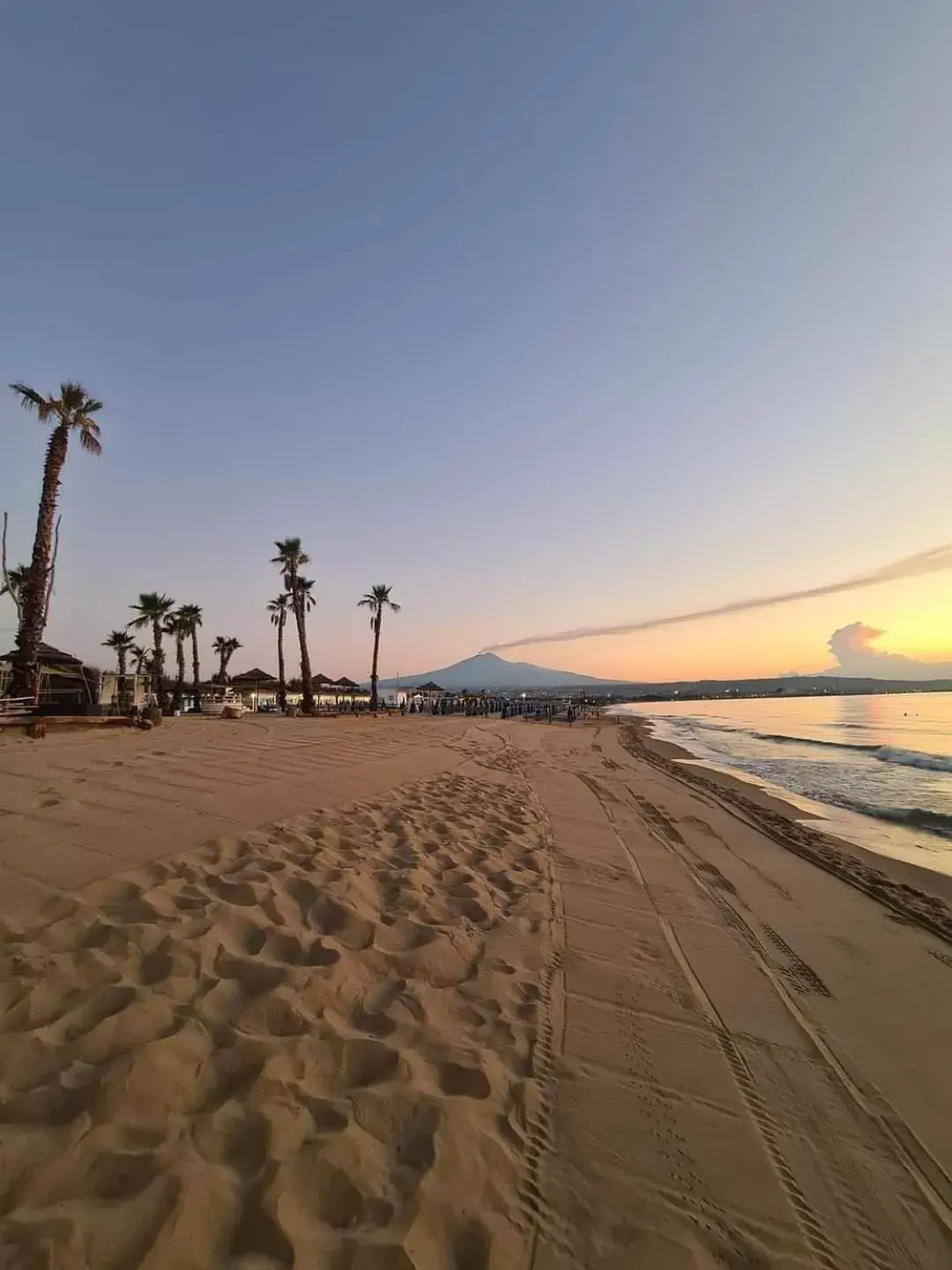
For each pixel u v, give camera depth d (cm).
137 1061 279
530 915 548
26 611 1889
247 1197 225
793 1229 248
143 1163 232
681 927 565
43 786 702
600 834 913
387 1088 295
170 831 588
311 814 729
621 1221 243
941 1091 343
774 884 736
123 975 351
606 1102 313
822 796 1509
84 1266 194
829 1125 311
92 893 441
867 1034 400
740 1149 290
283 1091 281
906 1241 246
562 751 2453
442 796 993
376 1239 218
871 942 561
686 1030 390
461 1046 343
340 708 5928
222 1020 327
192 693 4784
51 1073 270
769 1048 377
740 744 3192
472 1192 245
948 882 770
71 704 2130
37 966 345
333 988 375
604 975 453
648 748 2962
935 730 4028
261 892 480
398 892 543
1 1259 190
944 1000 450
